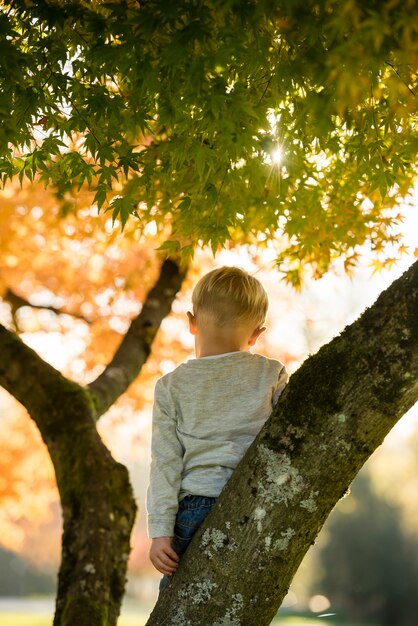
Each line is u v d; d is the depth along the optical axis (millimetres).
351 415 2123
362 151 2998
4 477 8008
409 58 2062
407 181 3652
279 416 2197
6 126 2512
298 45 2410
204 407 2586
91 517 3764
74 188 4977
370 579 22031
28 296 7207
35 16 2469
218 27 2410
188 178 3328
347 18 2027
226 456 2496
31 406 4395
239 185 3195
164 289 5727
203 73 2348
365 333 2152
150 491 2523
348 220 3854
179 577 2203
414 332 2090
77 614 3375
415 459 21766
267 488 2154
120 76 2775
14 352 4570
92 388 4848
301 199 3541
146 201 3543
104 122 2766
